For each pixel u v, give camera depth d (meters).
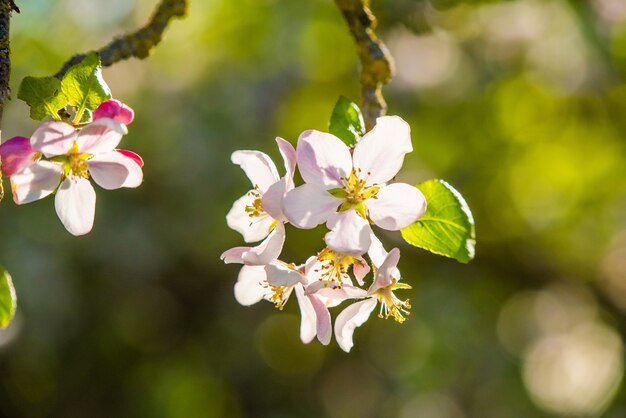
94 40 8.67
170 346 8.80
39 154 2.27
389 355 9.14
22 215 8.01
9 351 7.98
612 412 9.03
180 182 8.29
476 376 9.18
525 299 9.04
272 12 8.64
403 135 2.31
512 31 8.47
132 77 8.56
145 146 8.34
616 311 8.43
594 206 8.52
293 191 2.21
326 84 8.68
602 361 9.27
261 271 2.49
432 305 8.48
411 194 2.26
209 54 8.80
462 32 8.41
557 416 9.30
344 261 2.26
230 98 8.52
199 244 8.26
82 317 8.28
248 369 8.95
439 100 8.50
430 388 9.22
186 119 8.45
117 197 8.27
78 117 2.22
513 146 8.59
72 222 2.33
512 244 8.32
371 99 2.73
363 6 2.78
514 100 8.61
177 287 8.59
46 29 8.45
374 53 2.75
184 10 2.88
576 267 8.41
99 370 8.47
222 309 8.76
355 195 2.26
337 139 2.29
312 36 8.59
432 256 8.05
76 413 8.34
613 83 8.38
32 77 2.19
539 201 8.48
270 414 8.96
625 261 8.41
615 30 8.20
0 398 8.07
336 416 9.11
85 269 8.22
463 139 8.48
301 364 9.17
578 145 8.61
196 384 8.90
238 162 2.37
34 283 7.99
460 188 8.38
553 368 9.39
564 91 8.52
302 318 2.43
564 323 9.17
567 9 8.30
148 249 8.23
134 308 8.48
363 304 2.31
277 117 8.55
